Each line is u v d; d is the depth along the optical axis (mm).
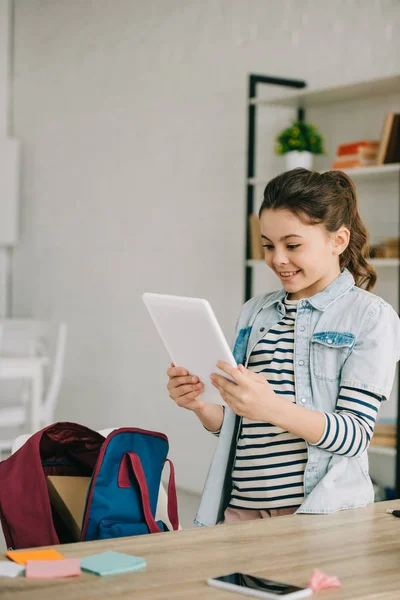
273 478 1618
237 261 4555
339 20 3969
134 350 5410
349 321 1603
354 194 1687
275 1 4324
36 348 5352
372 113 3805
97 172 5781
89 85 5867
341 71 3967
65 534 1786
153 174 5219
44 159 6395
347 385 1562
